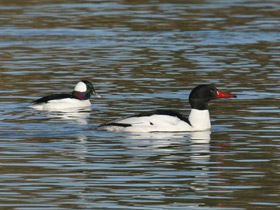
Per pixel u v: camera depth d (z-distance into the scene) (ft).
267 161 50.06
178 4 139.44
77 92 71.72
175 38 109.09
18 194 42.88
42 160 50.19
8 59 93.66
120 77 82.33
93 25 119.96
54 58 94.48
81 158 50.72
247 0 144.15
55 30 116.06
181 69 86.43
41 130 59.52
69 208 40.65
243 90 75.00
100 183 45.09
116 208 40.68
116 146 54.19
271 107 67.62
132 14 129.29
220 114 65.31
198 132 58.80
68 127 60.70
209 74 83.35
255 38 108.99
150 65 89.15
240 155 51.65
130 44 104.63
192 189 43.98
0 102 70.74
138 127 58.75
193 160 50.31
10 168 48.16
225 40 107.45
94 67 88.33
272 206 40.96
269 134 57.77
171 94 73.51
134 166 48.78
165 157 51.08
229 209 40.55
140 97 72.43
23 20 124.16
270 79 80.33
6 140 56.03
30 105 69.26
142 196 42.68
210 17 126.41
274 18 125.80
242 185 44.73
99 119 64.18
